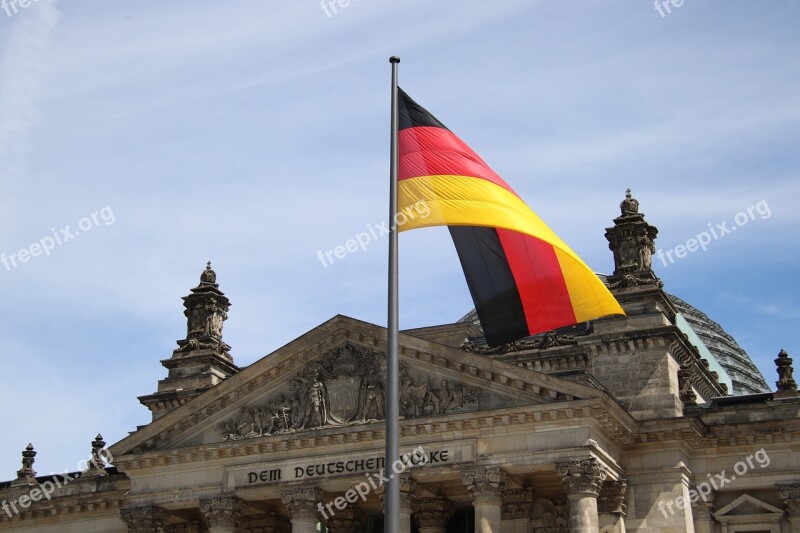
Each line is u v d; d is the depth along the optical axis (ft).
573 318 207.10
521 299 206.90
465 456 265.54
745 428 282.36
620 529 273.75
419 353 276.62
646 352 293.64
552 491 283.79
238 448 286.05
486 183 203.00
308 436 279.28
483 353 313.94
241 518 288.30
